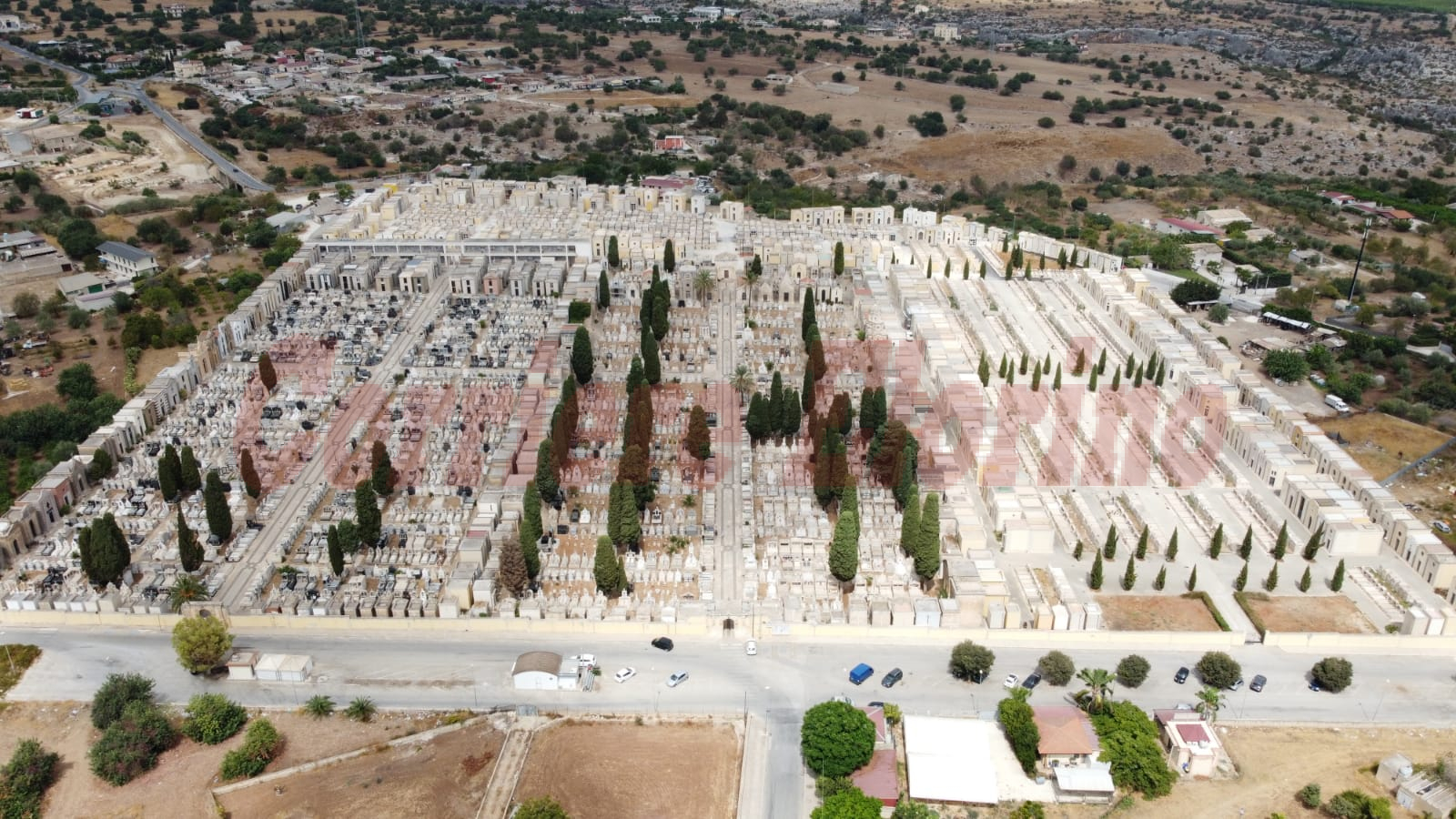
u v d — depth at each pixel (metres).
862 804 168.62
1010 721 185.12
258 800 179.38
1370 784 181.62
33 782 180.50
